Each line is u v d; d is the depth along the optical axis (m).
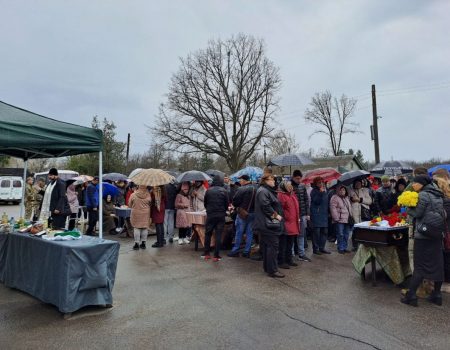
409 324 4.13
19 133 4.45
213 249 8.65
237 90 35.12
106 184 11.30
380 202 8.88
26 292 4.99
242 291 5.36
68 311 4.19
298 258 7.67
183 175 9.52
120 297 5.05
